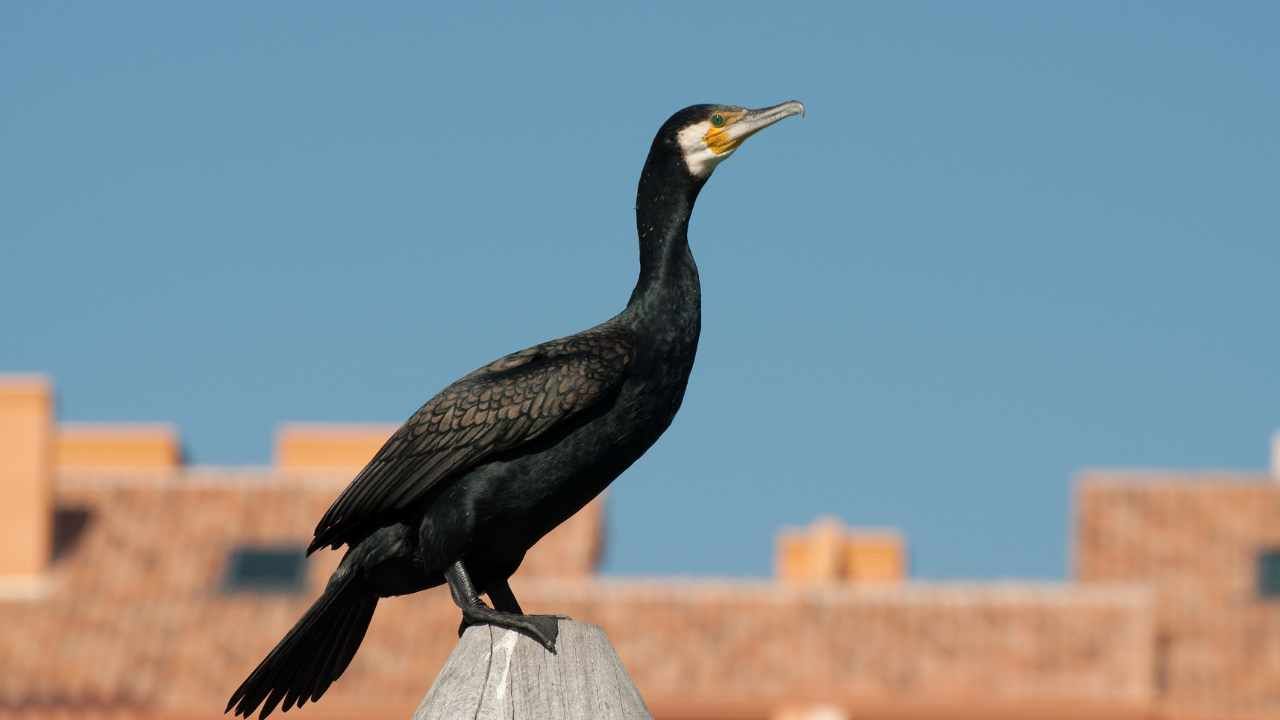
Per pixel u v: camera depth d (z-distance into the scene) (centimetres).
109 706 2983
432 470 820
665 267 856
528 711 699
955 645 3038
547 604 3103
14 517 3366
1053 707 2945
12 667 3044
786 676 2977
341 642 847
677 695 2955
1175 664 3142
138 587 3300
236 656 3077
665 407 846
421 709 704
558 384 824
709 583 3150
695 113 866
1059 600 3109
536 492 827
